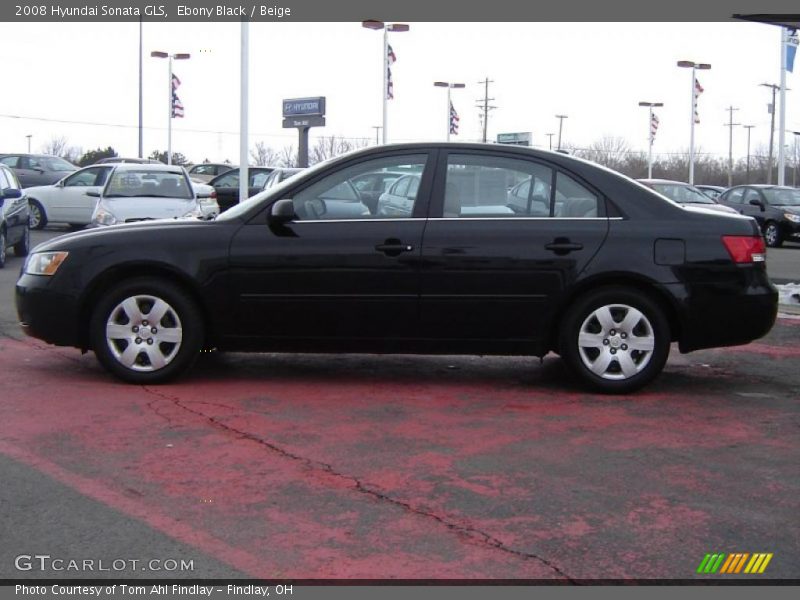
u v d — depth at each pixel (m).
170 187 14.26
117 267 6.42
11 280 12.65
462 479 4.74
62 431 5.45
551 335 6.46
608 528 4.14
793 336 9.13
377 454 5.12
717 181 80.62
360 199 6.47
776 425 5.82
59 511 4.28
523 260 6.28
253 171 24.88
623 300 6.34
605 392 6.46
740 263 6.34
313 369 7.26
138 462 4.93
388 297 6.33
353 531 4.08
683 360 7.90
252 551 3.89
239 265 6.37
